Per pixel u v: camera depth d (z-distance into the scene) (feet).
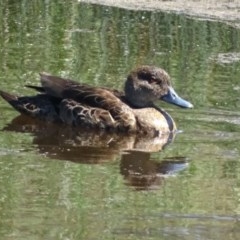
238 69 62.08
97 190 39.27
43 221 35.22
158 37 70.54
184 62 63.67
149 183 40.42
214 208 37.35
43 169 41.96
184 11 77.36
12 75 58.29
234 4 79.61
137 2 80.18
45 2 79.87
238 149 45.98
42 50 65.10
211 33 71.82
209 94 55.62
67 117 50.57
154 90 51.29
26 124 49.98
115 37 69.87
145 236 33.99
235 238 33.94
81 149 45.80
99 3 80.18
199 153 45.27
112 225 35.12
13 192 38.45
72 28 72.23
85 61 62.49
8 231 34.12
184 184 40.52
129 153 45.37
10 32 70.33
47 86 51.57
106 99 50.70
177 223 35.47
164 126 49.80
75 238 33.60
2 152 44.45
